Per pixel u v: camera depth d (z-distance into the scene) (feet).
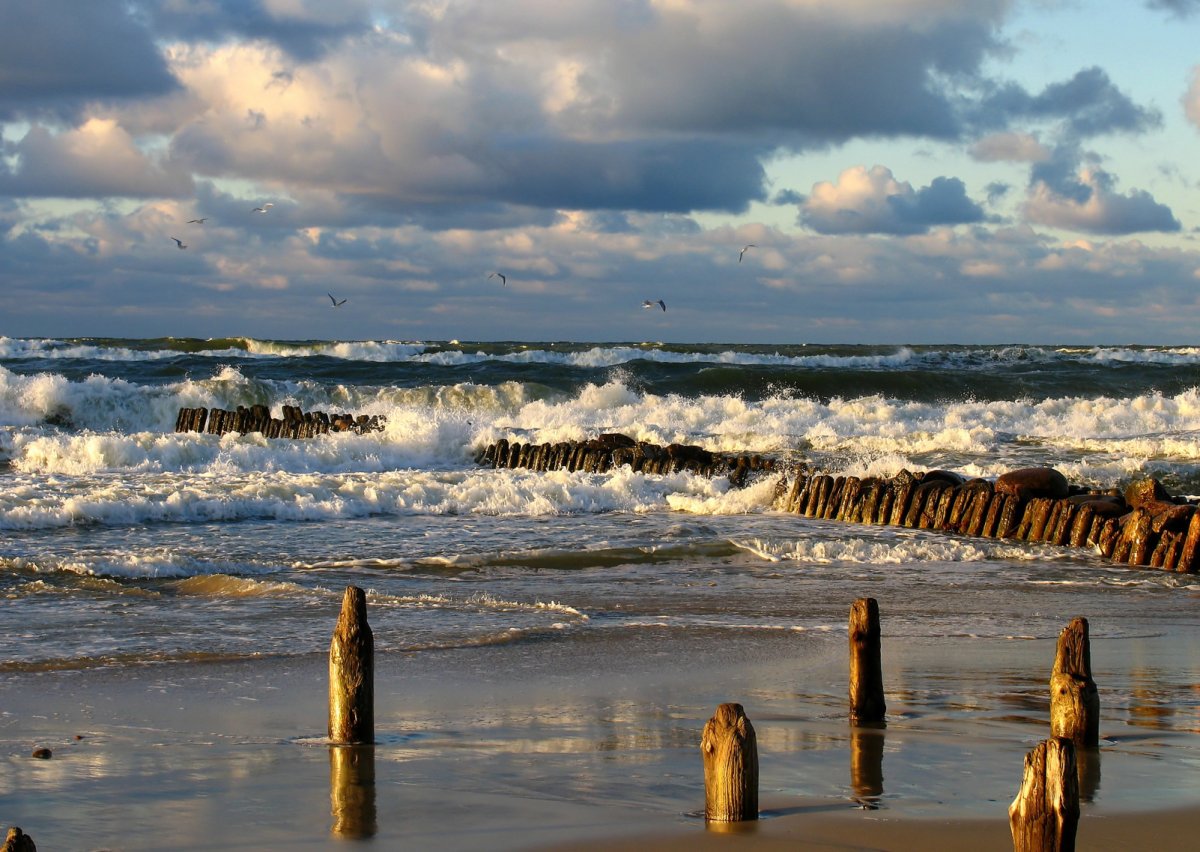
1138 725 28.37
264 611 43.70
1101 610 46.11
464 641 39.09
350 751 26.40
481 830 20.97
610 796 22.95
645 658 36.91
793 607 46.37
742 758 20.99
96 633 39.88
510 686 33.22
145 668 35.22
